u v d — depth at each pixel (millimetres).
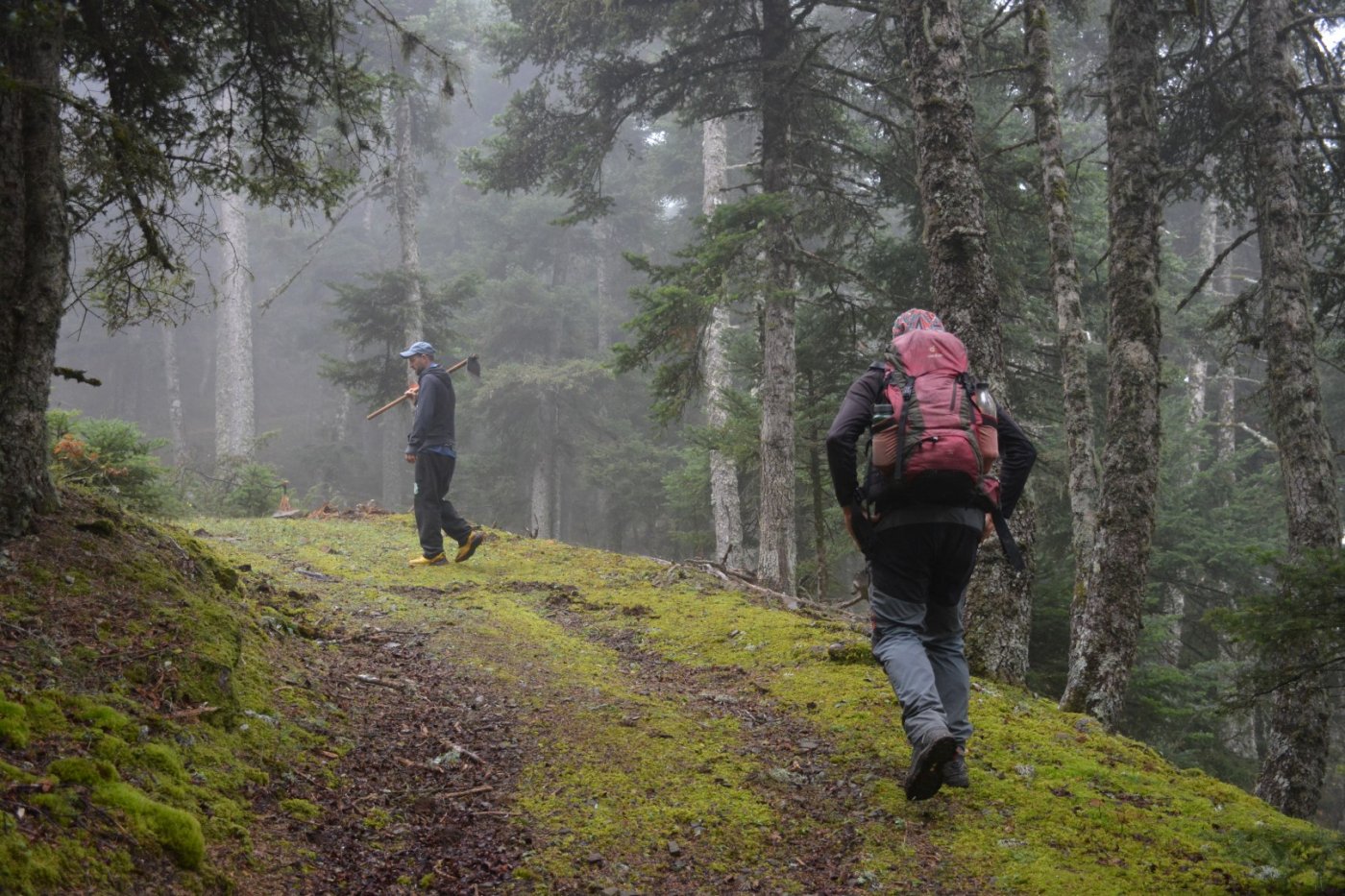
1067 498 13289
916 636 3381
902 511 3283
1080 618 6812
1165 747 12875
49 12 3525
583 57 13312
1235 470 18156
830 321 13297
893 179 12703
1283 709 7848
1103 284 13664
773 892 2764
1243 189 11266
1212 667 13219
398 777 3352
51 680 2795
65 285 3736
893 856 2998
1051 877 2859
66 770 2320
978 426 3234
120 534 3891
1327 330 10703
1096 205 14500
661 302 10398
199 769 2812
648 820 3158
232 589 4555
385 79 5918
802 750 3846
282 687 3781
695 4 11625
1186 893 2756
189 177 5453
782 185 12141
